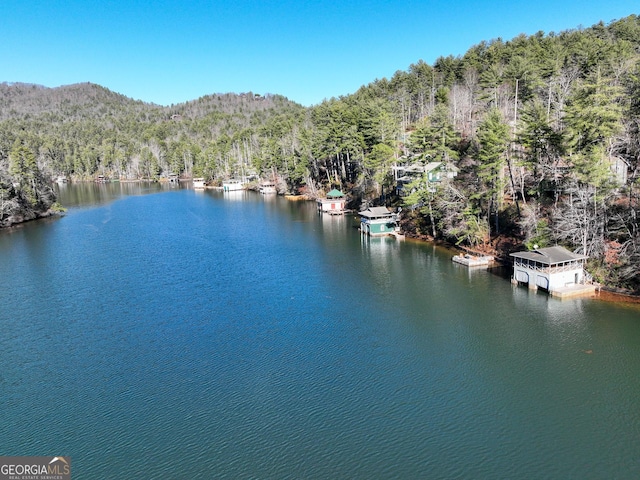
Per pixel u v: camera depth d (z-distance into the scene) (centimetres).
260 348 3822
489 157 5947
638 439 2633
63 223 10281
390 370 3428
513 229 6284
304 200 13238
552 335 3878
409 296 4934
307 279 5662
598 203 4972
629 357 3488
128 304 4903
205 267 6328
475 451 2569
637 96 4994
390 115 10394
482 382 3241
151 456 2584
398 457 2531
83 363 3641
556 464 2461
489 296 4831
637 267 4481
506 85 9781
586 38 9931
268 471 2453
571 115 4981
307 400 3078
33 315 4638
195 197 15338
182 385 3294
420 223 7781
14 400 3156
